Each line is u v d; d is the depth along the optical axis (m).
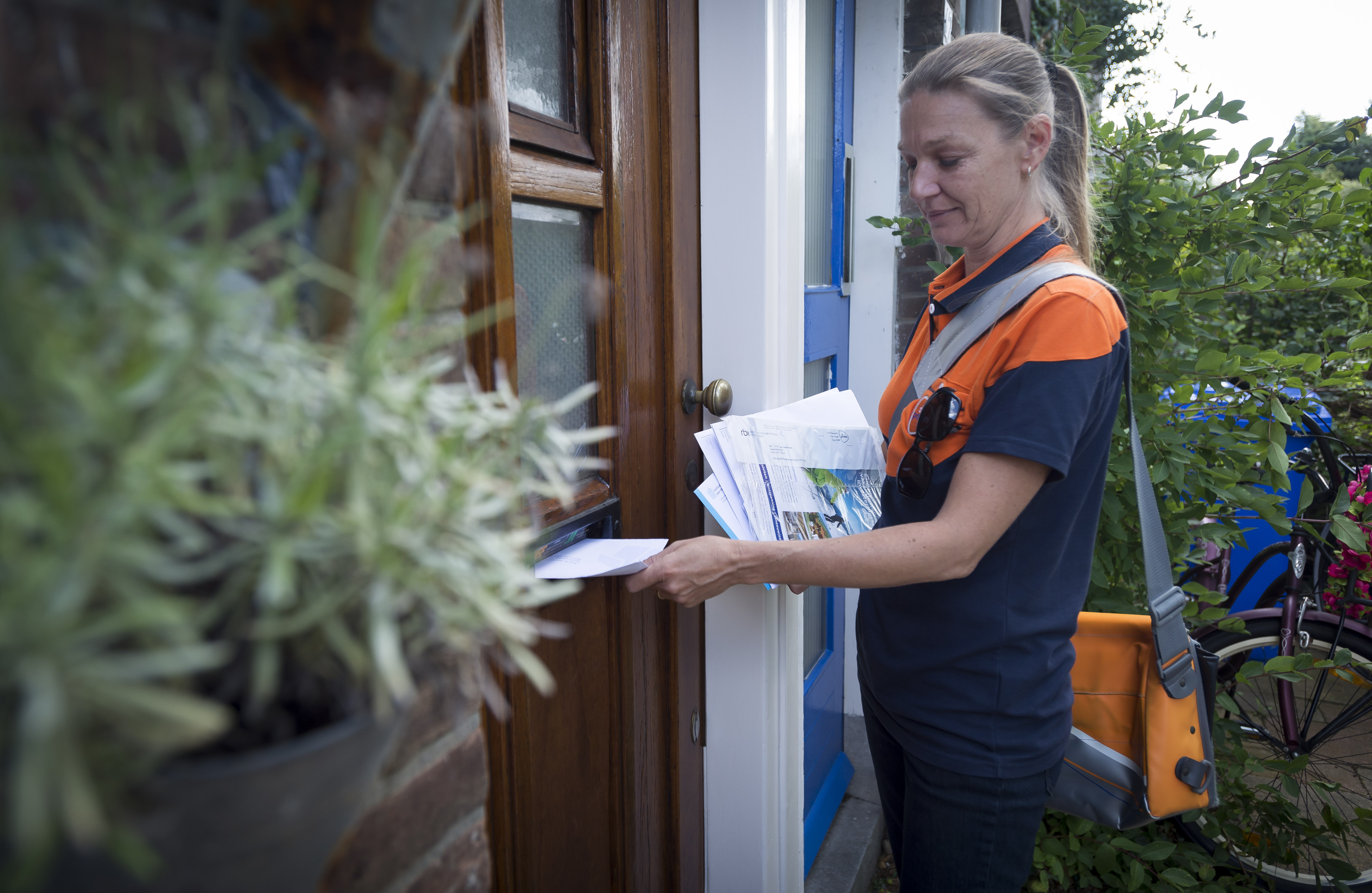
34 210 0.26
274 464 0.28
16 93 0.26
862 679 1.36
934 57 1.14
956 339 1.14
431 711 0.51
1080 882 2.14
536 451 0.39
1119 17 6.27
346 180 0.34
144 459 0.23
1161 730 1.33
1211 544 2.67
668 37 1.40
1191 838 2.15
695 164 1.55
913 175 1.16
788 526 1.25
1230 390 1.92
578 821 1.25
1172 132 1.95
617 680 1.34
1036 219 1.17
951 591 1.12
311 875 0.33
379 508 0.29
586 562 1.02
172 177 0.29
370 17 0.31
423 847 0.52
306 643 0.29
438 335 0.35
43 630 0.21
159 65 0.28
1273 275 1.94
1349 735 2.44
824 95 2.25
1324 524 2.19
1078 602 1.15
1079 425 1.00
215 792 0.26
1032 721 1.12
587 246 1.24
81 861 0.25
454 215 0.49
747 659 1.62
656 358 1.44
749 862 1.68
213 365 0.26
